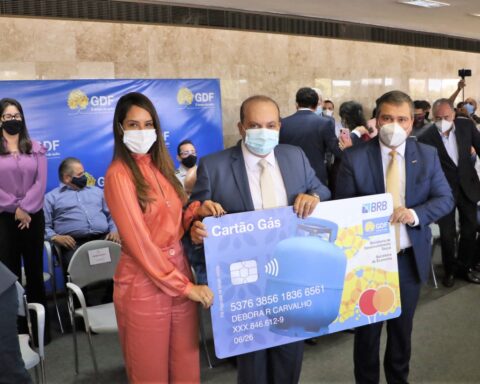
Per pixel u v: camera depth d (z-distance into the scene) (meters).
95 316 3.28
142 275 1.91
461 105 7.84
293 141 4.38
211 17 6.25
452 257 4.64
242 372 2.17
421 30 8.92
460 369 3.15
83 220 4.49
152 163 2.01
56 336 3.99
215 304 1.96
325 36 7.44
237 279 1.98
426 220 2.30
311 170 2.20
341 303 2.14
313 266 2.08
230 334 1.99
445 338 3.61
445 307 4.20
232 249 1.96
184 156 5.09
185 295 1.88
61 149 4.92
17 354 1.77
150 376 1.96
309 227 2.07
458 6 6.44
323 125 4.30
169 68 6.05
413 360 3.28
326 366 3.23
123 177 1.87
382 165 2.40
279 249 2.03
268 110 1.97
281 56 7.05
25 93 4.72
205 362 3.43
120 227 1.86
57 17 5.20
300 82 7.30
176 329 2.01
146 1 5.70
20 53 5.12
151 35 5.88
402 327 2.49
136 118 1.92
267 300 2.02
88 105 5.01
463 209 4.65
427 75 9.47
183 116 5.61
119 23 5.64
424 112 6.00
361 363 2.56
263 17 6.70
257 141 1.96
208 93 5.73
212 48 6.38
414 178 2.38
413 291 2.44
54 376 3.32
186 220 2.02
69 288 3.24
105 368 3.42
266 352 2.18
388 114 2.31
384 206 2.19
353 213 2.13
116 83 5.14
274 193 2.07
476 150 4.61
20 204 3.59
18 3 4.98
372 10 6.61
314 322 2.11
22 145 3.62
